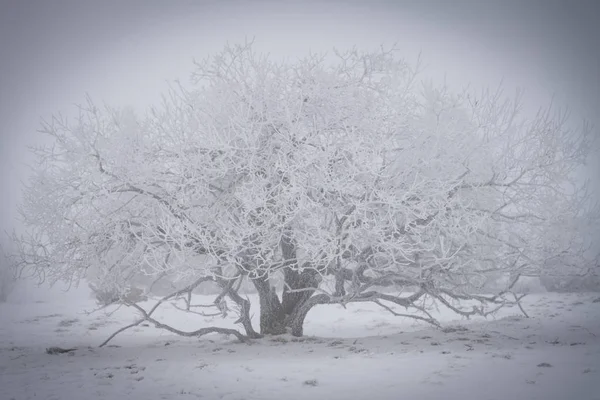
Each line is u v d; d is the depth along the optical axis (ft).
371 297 48.03
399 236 45.57
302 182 43.01
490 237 48.98
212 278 47.60
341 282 47.57
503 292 49.32
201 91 50.11
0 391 29.96
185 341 53.11
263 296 50.83
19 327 65.21
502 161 48.08
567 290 88.02
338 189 42.24
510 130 48.47
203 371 34.04
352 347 41.63
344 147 45.37
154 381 31.81
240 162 44.88
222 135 48.29
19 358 41.96
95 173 47.34
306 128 48.93
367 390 27.86
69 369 36.14
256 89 48.80
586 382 27.25
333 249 42.04
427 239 46.96
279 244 49.08
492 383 27.91
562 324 54.34
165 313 74.90
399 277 47.78
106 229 47.96
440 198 45.09
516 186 48.52
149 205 49.49
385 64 49.90
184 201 47.21
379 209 44.09
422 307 48.91
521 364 32.32
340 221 44.01
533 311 67.41
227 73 49.73
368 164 42.24
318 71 49.34
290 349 42.75
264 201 42.39
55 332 61.57
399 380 29.66
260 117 46.96
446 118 49.26
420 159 46.75
